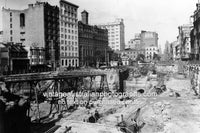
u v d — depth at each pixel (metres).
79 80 67.12
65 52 99.00
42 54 82.69
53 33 91.50
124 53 185.88
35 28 87.69
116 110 45.00
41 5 85.75
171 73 92.62
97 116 40.72
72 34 104.25
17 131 25.83
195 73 62.03
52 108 43.50
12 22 92.38
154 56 193.25
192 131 30.55
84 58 115.75
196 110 40.69
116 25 195.00
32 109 41.34
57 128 28.45
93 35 127.38
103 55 136.12
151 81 78.19
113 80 71.19
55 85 47.53
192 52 101.06
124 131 28.19
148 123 35.56
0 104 24.64
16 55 68.19
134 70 96.06
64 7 98.19
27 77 38.28
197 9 88.19
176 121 34.88
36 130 28.55
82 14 126.94
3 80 34.19
